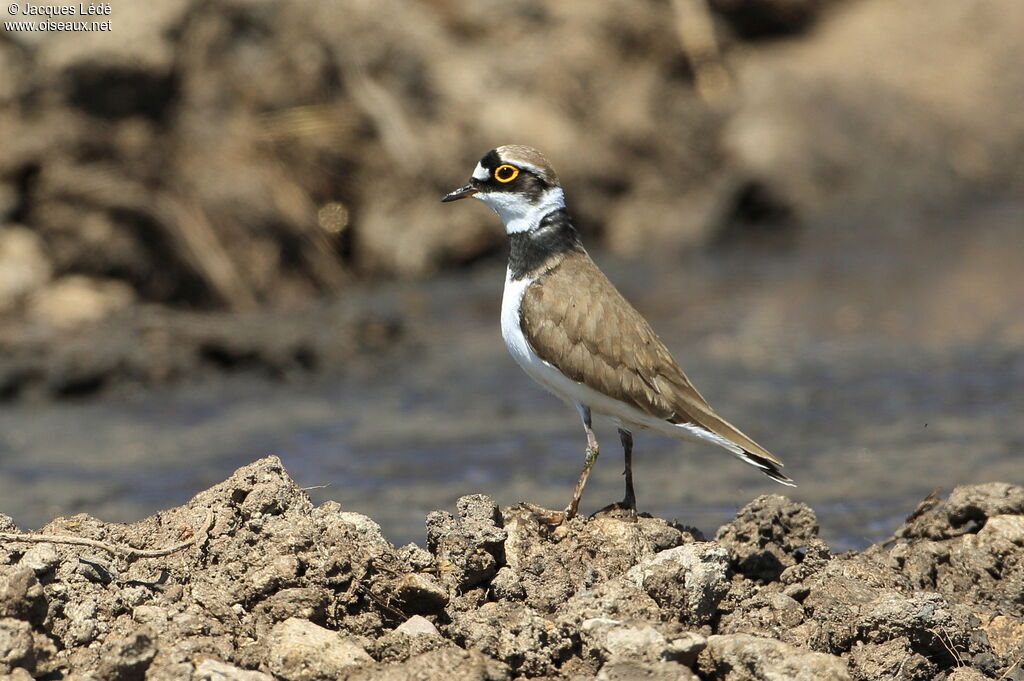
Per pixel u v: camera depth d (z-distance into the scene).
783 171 27.30
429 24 24.75
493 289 22.11
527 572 8.44
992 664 7.88
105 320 18.17
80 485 12.84
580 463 13.27
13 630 7.13
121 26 20.91
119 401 16.25
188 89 21.67
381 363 17.84
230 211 21.48
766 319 19.36
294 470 13.16
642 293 21.47
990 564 8.84
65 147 20.33
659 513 11.39
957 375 15.91
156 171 21.06
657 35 27.36
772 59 30.06
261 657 7.50
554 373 9.77
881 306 19.86
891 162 28.52
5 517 8.66
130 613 7.78
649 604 7.81
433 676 7.10
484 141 24.09
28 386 16.41
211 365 17.33
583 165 25.22
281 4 22.80
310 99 22.91
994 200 28.45
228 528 8.57
